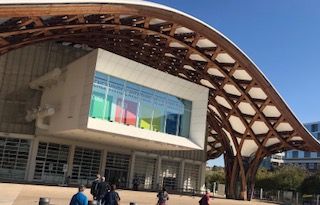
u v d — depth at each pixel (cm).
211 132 6112
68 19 2856
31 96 3941
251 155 5384
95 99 3008
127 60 3167
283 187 7675
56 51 4156
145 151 4700
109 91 3127
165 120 3544
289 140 4834
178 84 3591
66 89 3331
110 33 3725
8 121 3831
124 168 4484
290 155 12312
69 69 3362
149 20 3412
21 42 3064
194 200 3412
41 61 4066
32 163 3784
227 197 5309
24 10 2294
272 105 4412
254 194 7100
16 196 2209
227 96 4756
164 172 4934
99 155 4269
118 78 3209
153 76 3397
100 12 2783
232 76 4356
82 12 2633
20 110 3888
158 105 3509
